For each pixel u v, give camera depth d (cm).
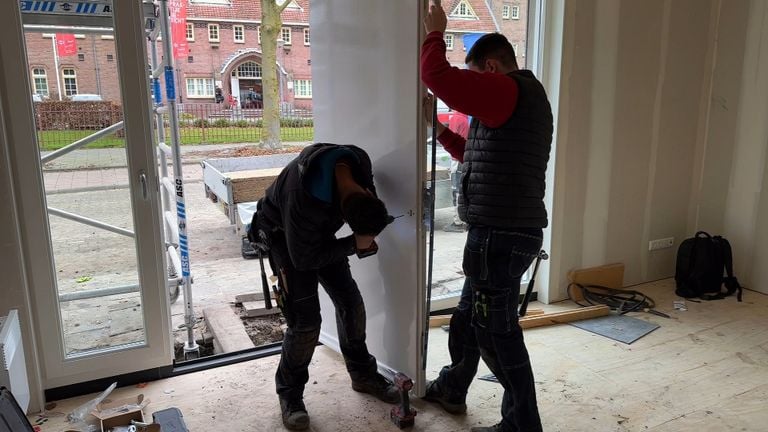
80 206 279
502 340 182
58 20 216
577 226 342
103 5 217
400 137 211
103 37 225
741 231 363
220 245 524
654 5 337
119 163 250
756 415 218
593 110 329
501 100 167
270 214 198
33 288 218
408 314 221
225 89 1881
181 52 359
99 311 291
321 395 235
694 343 284
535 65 323
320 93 256
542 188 179
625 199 356
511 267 175
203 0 1802
